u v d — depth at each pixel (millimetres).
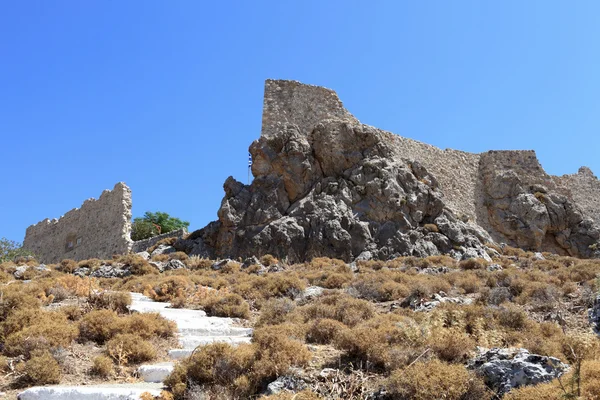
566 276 19188
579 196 44406
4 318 12805
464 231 32875
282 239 30281
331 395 9102
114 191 41375
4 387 9867
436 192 35625
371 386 9336
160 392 9469
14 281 19844
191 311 16188
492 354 9367
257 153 34344
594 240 39344
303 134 37938
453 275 20422
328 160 34500
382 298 17750
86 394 9289
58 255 46312
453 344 10117
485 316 12945
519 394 7895
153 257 29672
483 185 43750
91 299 15320
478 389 8477
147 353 11570
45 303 14891
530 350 10641
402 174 34094
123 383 10320
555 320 14117
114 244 39188
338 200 32500
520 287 17469
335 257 30000
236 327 14602
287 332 11820
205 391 9516
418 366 9062
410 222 32281
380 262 26938
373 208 32281
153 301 17828
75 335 12070
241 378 9617
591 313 13203
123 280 22594
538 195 41531
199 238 32938
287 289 18938
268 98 38875
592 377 7922
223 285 20688
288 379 9531
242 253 30406
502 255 31906
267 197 32562
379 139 35688
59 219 47906
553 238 40438
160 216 58531
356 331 10945
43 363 10250
